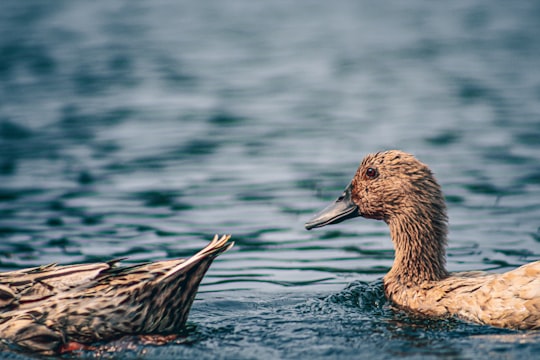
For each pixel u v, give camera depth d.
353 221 14.76
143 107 24.12
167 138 20.42
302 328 9.45
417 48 33.44
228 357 8.41
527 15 41.41
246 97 25.45
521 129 20.36
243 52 33.41
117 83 27.62
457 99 24.27
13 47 34.50
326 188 16.05
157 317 8.88
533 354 8.15
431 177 11.02
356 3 48.09
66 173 17.44
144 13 44.53
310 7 46.97
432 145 19.03
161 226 14.01
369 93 25.62
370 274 11.89
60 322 8.77
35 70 29.86
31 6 46.81
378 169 11.19
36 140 20.36
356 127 21.14
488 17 41.41
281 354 8.49
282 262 12.45
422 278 10.61
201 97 25.48
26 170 17.67
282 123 21.92
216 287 11.35
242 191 15.99
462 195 15.41
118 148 19.47
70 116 23.00
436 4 46.69
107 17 43.16
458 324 9.40
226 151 19.06
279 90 26.42
